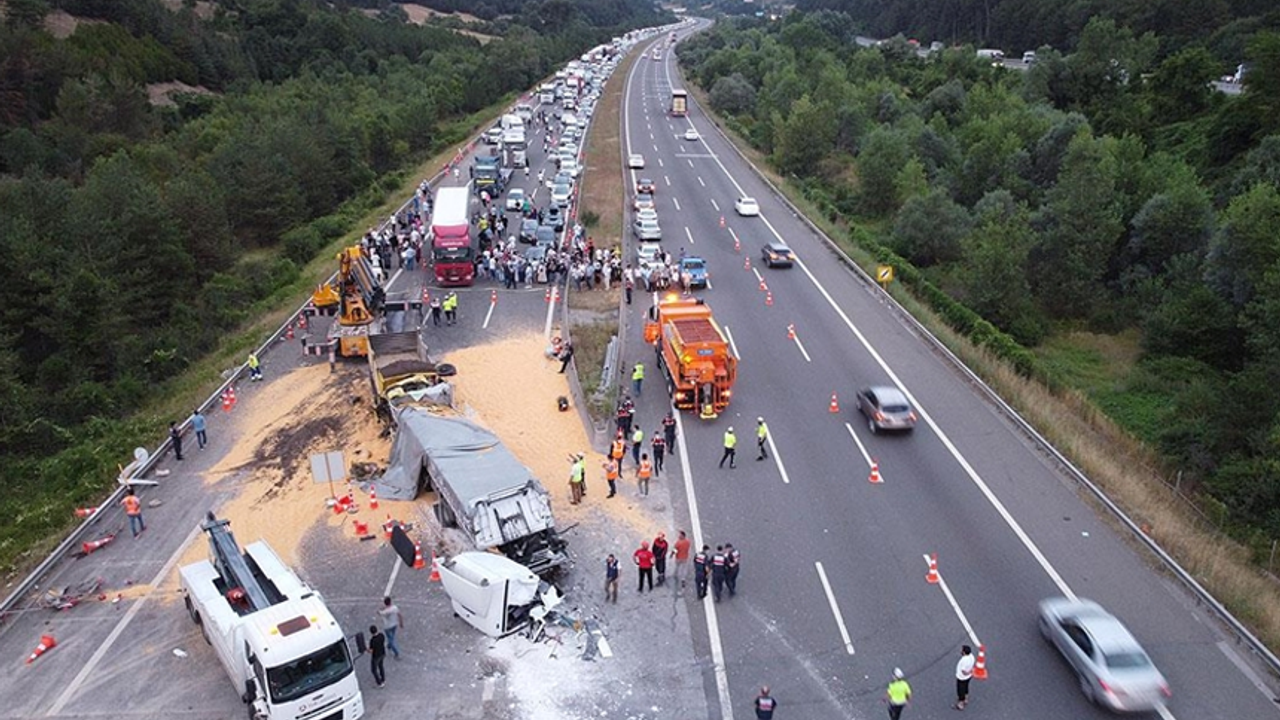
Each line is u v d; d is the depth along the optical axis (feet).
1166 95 327.26
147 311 185.88
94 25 419.13
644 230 213.66
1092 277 199.41
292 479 111.34
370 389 134.72
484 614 82.33
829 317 167.84
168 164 281.74
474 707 74.54
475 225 220.43
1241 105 267.18
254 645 68.85
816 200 261.03
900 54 507.30
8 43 350.64
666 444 117.80
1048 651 81.87
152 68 417.49
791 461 115.55
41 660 80.48
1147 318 180.96
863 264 195.21
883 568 93.71
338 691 70.18
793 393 135.64
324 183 270.46
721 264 199.93
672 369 132.77
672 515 103.35
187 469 114.01
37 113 350.23
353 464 114.62
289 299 184.96
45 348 171.53
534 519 91.81
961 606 87.86
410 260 193.06
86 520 99.91
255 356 142.00
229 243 228.43
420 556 93.91
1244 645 82.28
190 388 143.84
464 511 91.35
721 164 310.86
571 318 166.61
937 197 227.61
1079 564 94.48
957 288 206.39
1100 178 201.77
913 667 79.77
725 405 129.29
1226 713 73.97
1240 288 174.19
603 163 308.40
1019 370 152.35
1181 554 96.12
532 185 277.23
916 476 111.96
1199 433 130.31
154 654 81.25
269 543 97.60
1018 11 565.12
